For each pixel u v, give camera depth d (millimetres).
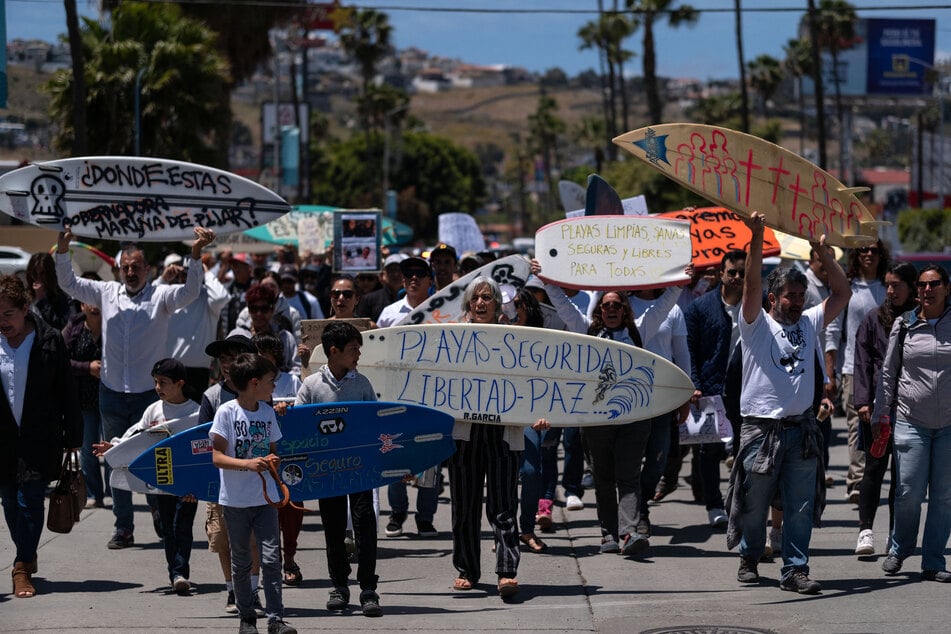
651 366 8656
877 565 8867
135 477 8312
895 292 8898
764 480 8133
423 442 7934
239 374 7039
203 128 30547
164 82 28844
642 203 12969
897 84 78750
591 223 9555
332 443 7785
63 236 10109
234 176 10430
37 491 8305
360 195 109750
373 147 107625
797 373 8031
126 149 29641
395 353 8516
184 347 10648
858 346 9117
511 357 8508
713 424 9961
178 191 10406
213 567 9258
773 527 9219
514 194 177000
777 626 7184
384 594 8367
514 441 8438
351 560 9555
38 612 7723
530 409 8445
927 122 69438
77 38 22938
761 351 8086
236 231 10469
